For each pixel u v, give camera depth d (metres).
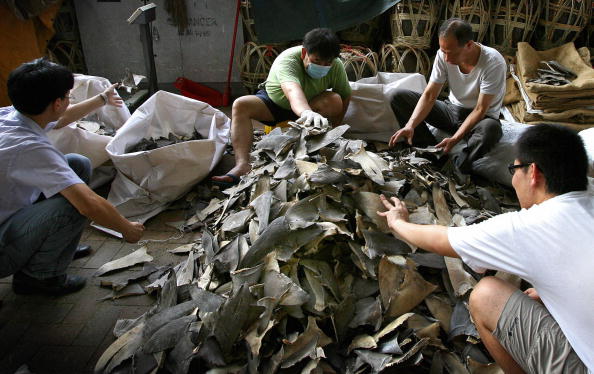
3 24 3.29
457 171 2.80
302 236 1.79
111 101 2.53
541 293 1.31
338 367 1.62
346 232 1.83
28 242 1.86
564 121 3.04
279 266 1.76
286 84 2.65
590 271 1.20
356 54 3.69
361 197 1.95
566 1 3.44
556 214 1.27
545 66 3.25
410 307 1.76
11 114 1.82
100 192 2.92
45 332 1.95
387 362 1.56
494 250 1.34
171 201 2.80
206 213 2.68
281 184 2.02
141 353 1.67
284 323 1.66
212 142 2.69
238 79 4.48
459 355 1.69
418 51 3.73
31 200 1.95
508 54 3.62
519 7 3.49
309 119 2.33
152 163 2.64
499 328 1.42
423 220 1.99
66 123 2.40
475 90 2.73
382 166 2.11
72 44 4.24
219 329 1.59
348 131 3.24
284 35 3.81
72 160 2.22
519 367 1.49
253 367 1.55
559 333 1.32
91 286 2.20
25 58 3.43
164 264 2.36
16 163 1.72
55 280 2.10
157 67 4.44
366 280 1.83
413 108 3.02
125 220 1.95
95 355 1.85
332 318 1.67
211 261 1.88
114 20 4.25
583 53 3.31
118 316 2.04
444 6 3.72
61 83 1.73
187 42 4.33
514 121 3.21
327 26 3.78
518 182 1.41
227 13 4.20
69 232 1.94
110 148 2.68
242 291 1.63
